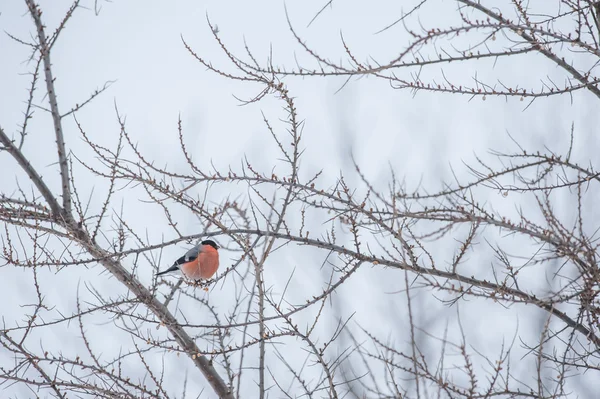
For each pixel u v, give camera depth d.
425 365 6.69
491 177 7.78
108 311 8.29
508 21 7.33
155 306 8.88
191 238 8.23
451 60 7.37
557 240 6.68
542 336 6.29
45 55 9.35
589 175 7.35
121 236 8.83
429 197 7.79
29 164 9.34
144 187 8.48
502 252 7.35
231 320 8.28
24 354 7.92
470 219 7.21
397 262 7.98
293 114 8.20
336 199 7.99
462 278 7.75
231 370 7.88
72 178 9.19
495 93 7.57
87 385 7.96
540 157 7.70
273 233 7.93
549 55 7.55
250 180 8.09
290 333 7.36
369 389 6.69
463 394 6.31
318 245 8.19
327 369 7.09
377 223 7.80
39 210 9.38
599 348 6.77
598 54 7.23
